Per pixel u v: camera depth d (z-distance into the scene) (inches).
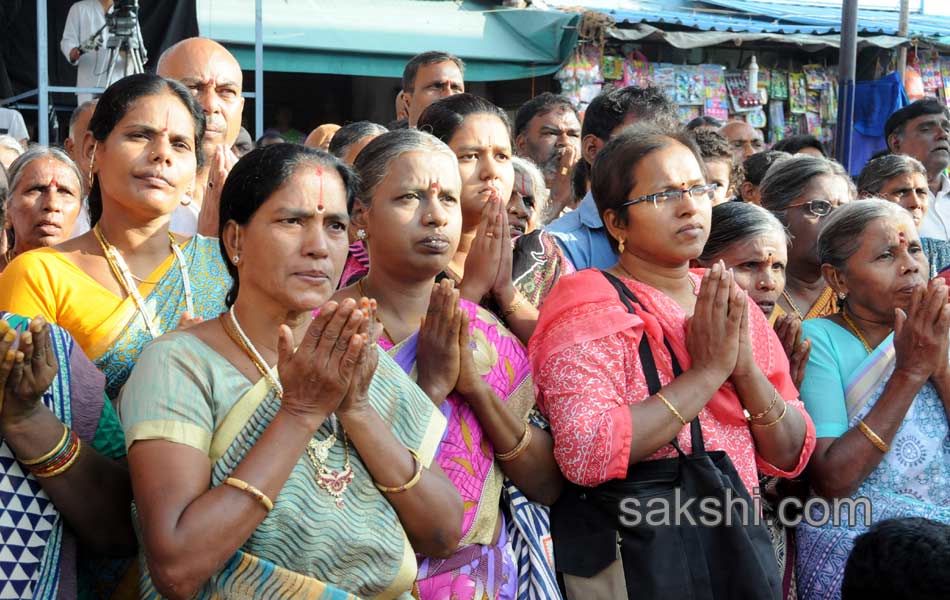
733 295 111.0
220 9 362.6
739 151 267.0
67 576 87.8
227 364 87.7
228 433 85.4
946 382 128.5
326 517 85.9
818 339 137.6
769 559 110.3
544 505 114.3
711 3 480.7
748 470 116.6
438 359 105.2
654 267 121.2
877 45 429.1
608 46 411.8
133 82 114.0
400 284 113.9
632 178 119.3
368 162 113.1
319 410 84.0
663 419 108.0
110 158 111.8
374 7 386.9
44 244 162.9
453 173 113.7
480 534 106.3
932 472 129.2
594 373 111.1
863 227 136.5
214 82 159.9
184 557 78.1
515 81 423.5
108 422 94.5
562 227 157.4
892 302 135.1
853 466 125.2
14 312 106.7
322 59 373.7
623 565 107.9
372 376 88.7
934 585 88.0
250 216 89.3
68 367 91.1
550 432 117.3
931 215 240.8
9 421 82.1
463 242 135.9
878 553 91.9
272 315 90.4
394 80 420.2
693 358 112.2
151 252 115.3
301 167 89.7
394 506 90.5
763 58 438.0
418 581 102.3
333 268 90.6
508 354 114.7
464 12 396.5
